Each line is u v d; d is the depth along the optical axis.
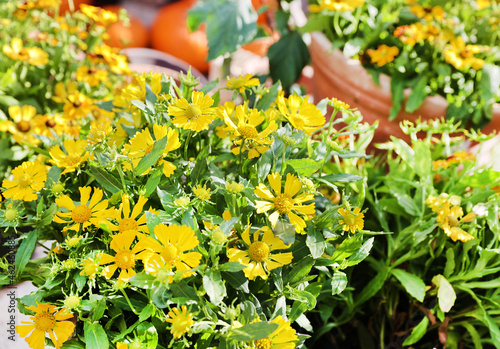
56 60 1.30
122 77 1.35
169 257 0.92
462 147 1.31
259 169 1.00
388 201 1.13
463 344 1.13
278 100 1.00
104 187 0.99
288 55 1.47
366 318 1.17
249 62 1.93
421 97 1.27
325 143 1.03
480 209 1.10
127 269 0.93
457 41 1.29
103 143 0.97
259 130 1.04
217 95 1.04
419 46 1.33
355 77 1.29
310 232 0.98
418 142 1.13
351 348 1.17
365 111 1.32
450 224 1.06
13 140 1.20
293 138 0.99
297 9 1.99
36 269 1.00
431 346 1.13
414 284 1.07
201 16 1.42
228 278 0.95
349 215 0.98
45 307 0.94
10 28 1.31
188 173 1.02
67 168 1.01
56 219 0.97
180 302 0.92
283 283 0.98
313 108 1.01
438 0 1.39
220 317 0.95
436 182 1.17
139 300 0.97
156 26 1.93
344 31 1.36
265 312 0.98
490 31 1.35
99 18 1.31
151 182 0.97
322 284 1.00
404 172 1.15
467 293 1.11
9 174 1.20
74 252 0.96
